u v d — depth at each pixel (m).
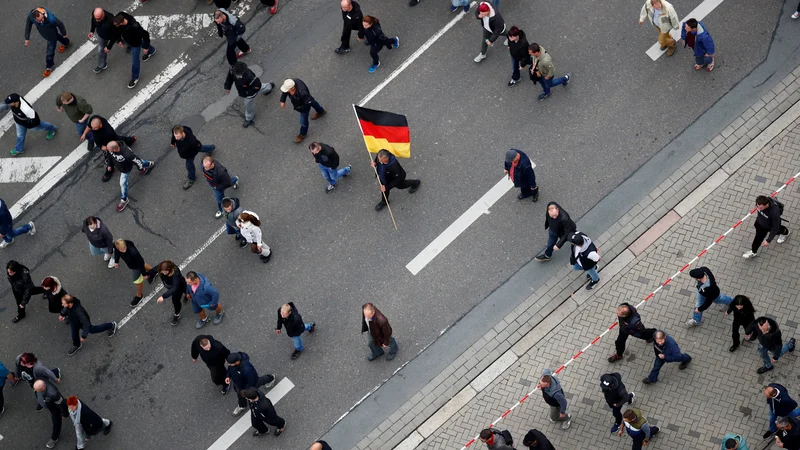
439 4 66.44
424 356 57.28
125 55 68.38
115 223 63.38
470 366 56.69
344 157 63.03
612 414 53.91
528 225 59.25
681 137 60.12
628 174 59.69
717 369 54.09
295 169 63.19
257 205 62.50
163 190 63.88
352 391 57.12
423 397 56.34
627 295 56.91
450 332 57.59
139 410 58.38
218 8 65.69
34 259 63.12
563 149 60.88
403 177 58.47
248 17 68.19
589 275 56.44
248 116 64.31
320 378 57.69
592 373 55.31
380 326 53.59
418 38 65.62
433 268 59.16
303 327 56.16
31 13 65.44
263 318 59.59
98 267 62.34
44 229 63.78
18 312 61.22
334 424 56.56
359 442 55.91
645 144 60.28
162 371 59.16
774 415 50.09
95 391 59.22
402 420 56.06
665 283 56.75
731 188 58.50
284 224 61.75
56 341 60.78
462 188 60.72
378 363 57.53
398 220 60.59
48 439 58.50
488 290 58.16
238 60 66.81
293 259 60.78
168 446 57.34
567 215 54.44
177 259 61.81
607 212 59.00
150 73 67.44
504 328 57.25
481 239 59.41
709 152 59.56
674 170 59.41
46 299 61.84
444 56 64.81
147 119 66.06
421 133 62.78
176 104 66.25
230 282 60.81
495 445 49.81
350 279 59.66
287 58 66.56
